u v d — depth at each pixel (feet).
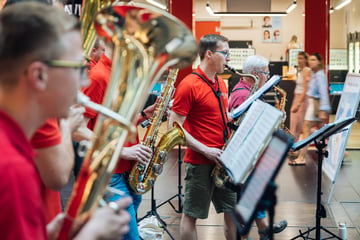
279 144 5.68
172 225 16.83
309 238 14.66
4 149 3.67
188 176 12.16
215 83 12.29
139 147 10.44
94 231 4.18
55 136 5.87
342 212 18.56
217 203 12.60
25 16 3.92
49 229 4.75
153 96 17.47
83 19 7.59
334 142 20.22
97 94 9.65
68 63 4.05
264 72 14.80
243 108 11.51
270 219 5.79
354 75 19.72
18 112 3.97
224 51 12.07
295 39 47.93
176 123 11.74
